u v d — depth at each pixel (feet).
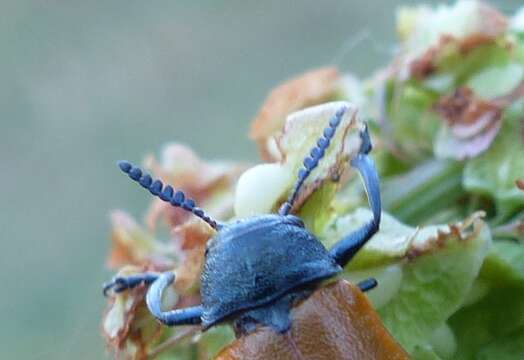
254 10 0.56
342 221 0.19
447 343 0.19
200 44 0.56
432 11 0.22
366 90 0.22
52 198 0.54
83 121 0.56
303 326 0.18
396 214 0.21
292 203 0.19
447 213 0.21
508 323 0.19
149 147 0.56
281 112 0.22
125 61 0.57
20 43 0.58
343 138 0.19
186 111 0.56
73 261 0.51
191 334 0.19
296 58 0.55
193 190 0.22
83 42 0.58
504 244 0.19
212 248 0.19
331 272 0.18
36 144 0.56
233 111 0.56
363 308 0.18
